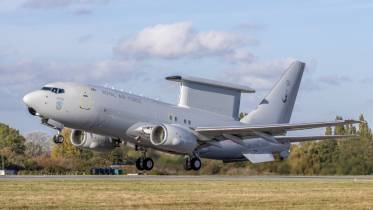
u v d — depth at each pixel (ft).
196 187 143.13
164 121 215.51
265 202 107.45
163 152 219.20
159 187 141.69
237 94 246.06
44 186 138.92
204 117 230.07
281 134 221.05
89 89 200.03
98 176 205.46
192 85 232.94
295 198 115.75
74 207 97.35
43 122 200.34
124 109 204.95
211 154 229.25
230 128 212.02
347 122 203.21
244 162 258.37
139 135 208.74
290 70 249.14
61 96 195.00
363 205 105.29
